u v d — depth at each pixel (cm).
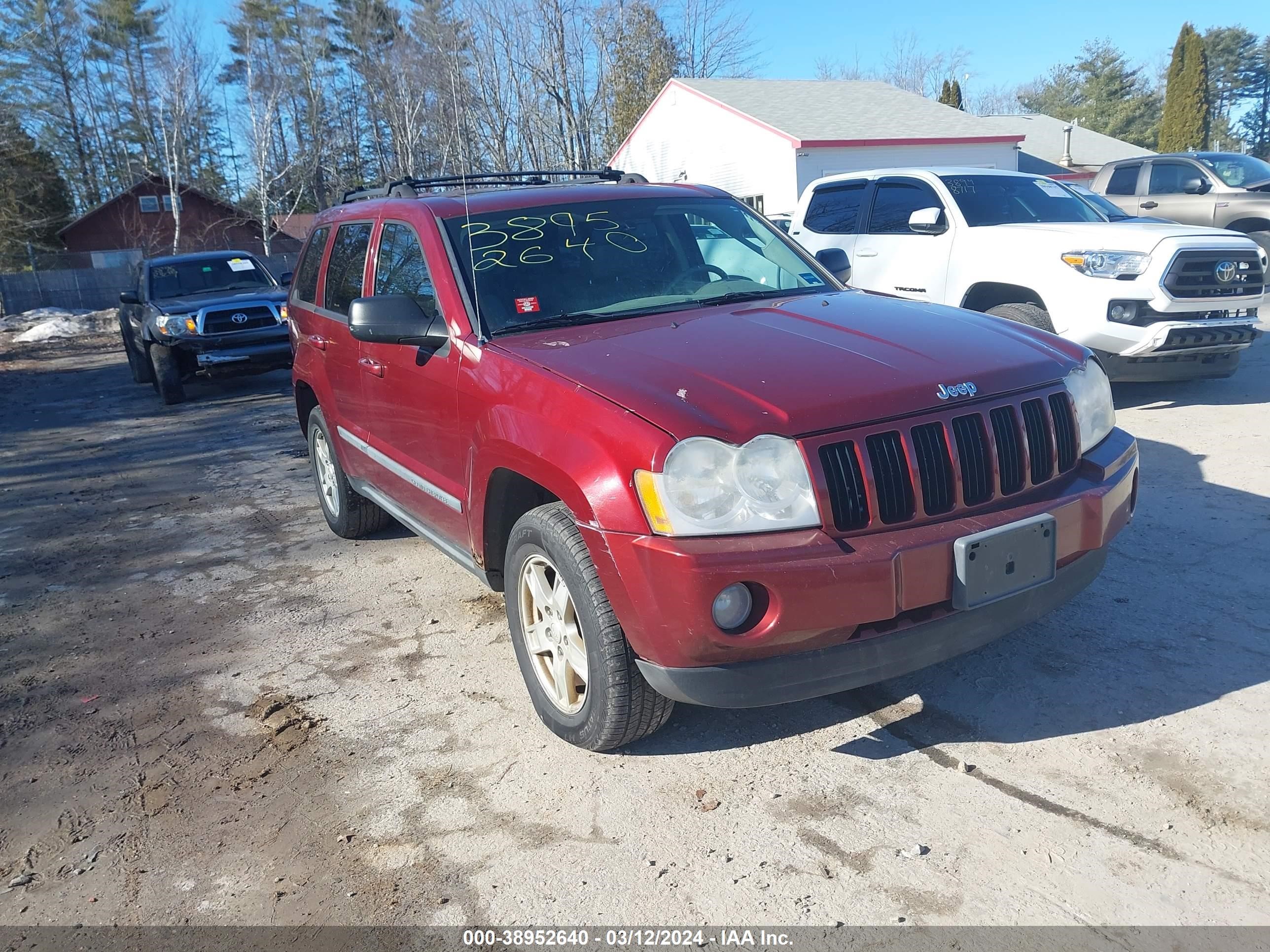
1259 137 7788
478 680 392
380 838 294
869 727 332
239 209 4169
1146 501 523
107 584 551
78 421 1176
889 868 262
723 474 268
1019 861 260
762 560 262
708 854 275
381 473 472
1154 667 350
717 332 341
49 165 4231
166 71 3569
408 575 520
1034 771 298
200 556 587
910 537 277
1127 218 802
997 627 295
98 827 312
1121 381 738
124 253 3738
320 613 478
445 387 373
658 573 267
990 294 769
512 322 373
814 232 920
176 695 402
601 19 3253
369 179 4388
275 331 1227
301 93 4141
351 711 375
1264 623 375
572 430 294
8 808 328
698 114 2859
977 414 294
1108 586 421
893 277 831
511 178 519
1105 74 6294
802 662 274
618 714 303
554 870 273
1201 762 294
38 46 4778
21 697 411
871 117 2750
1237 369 839
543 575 332
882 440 281
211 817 313
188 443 973
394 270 440
